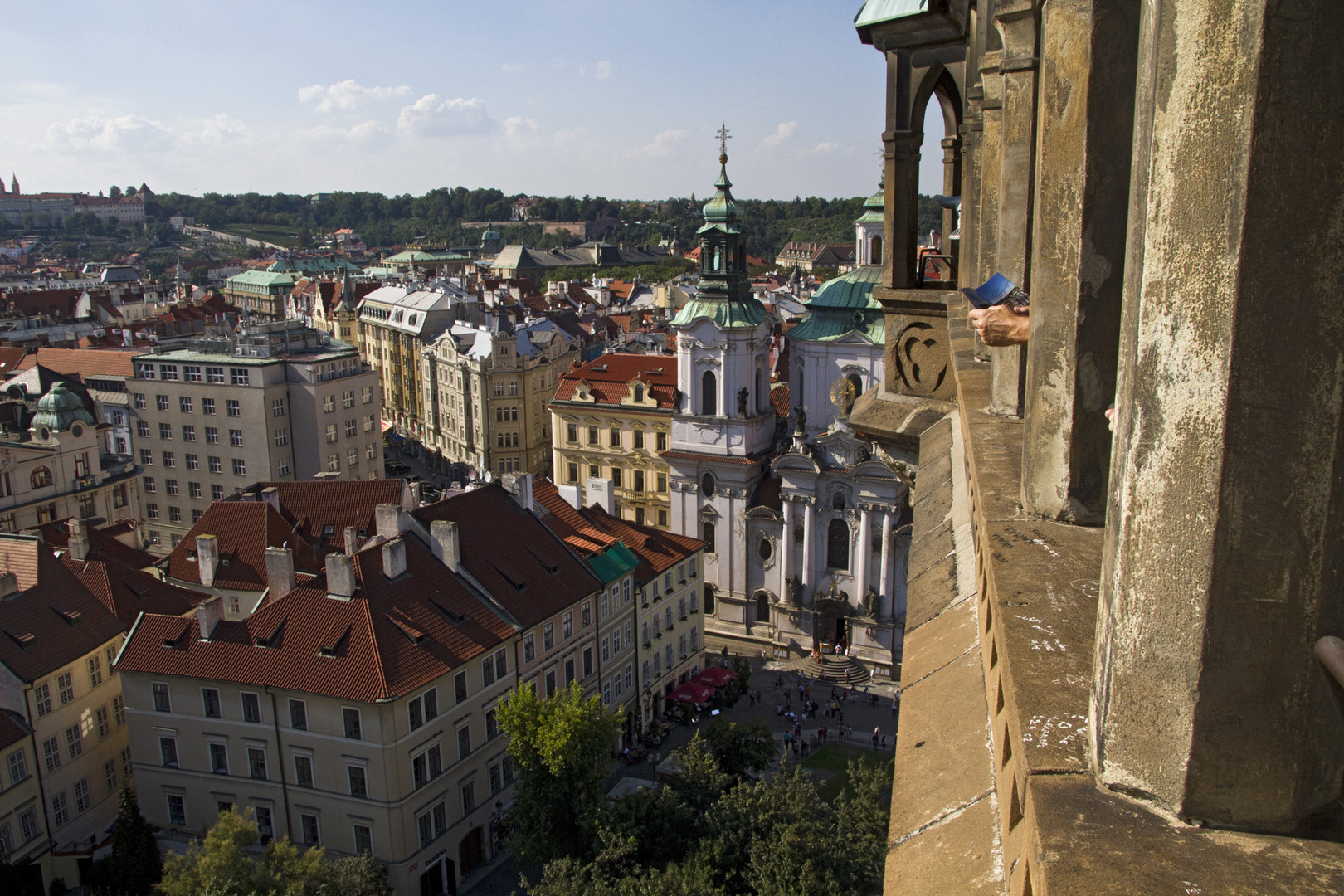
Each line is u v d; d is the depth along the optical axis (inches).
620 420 3703.3
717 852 1497.3
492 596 2069.4
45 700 1947.6
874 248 3265.3
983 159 493.4
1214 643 144.1
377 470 4397.1
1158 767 152.9
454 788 1920.5
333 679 1779.0
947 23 571.2
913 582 395.5
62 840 1982.0
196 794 1929.1
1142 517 153.6
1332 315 133.1
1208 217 139.3
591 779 1648.6
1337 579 139.6
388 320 6387.8
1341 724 144.1
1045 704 183.3
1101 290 262.2
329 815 1828.2
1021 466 324.8
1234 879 134.1
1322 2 126.7
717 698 2792.8
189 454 4099.4
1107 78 247.1
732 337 3127.5
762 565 3253.0
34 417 3287.4
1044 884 138.2
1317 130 129.6
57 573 2139.5
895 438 613.6
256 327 4320.9
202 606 1895.9
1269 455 138.2
